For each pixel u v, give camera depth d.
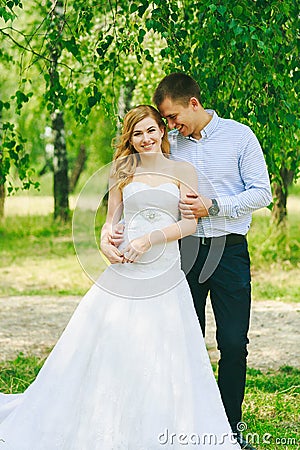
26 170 7.89
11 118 18.72
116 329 4.32
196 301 4.89
